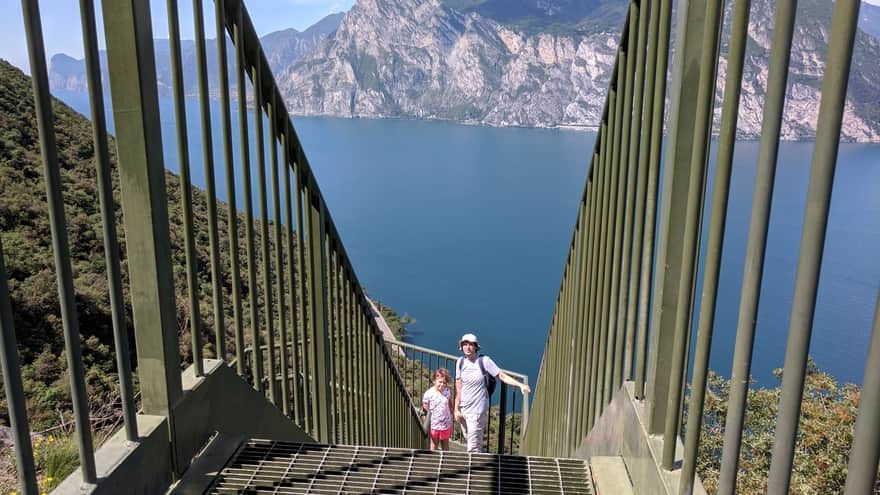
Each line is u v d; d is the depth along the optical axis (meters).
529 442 5.64
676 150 1.47
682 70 1.41
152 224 1.64
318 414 2.88
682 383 1.38
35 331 7.76
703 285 1.17
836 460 6.54
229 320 9.80
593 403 2.40
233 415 2.07
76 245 11.33
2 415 4.36
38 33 1.20
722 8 1.22
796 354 0.84
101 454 1.55
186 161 1.78
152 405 1.74
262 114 2.15
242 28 1.95
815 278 0.80
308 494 1.86
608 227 2.16
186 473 1.83
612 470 1.86
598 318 2.32
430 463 2.04
